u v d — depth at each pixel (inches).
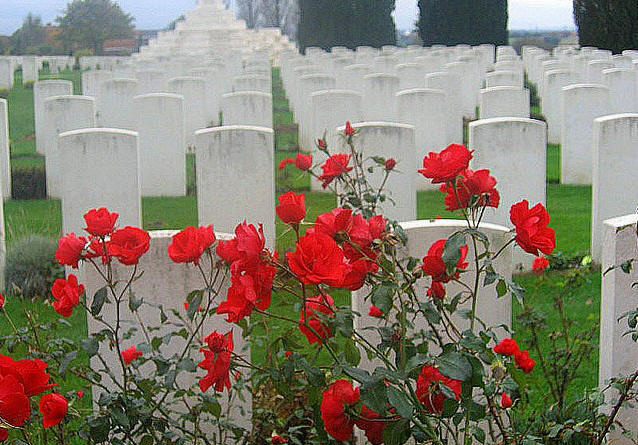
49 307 270.4
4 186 455.5
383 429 108.2
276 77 1365.7
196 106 604.7
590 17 1050.1
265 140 294.8
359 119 453.7
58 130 451.5
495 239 165.6
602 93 450.9
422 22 1443.2
